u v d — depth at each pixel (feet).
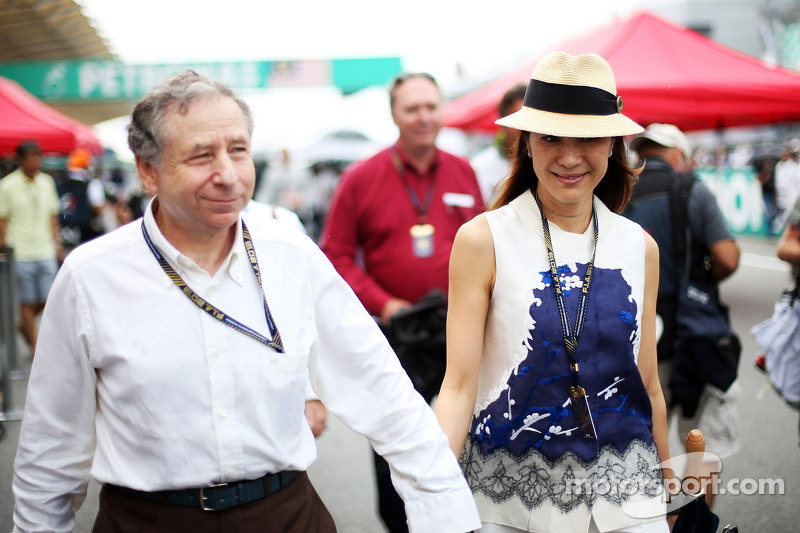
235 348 5.50
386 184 11.69
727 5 75.82
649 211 11.60
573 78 6.64
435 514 6.00
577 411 6.81
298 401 5.81
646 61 26.07
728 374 11.39
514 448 6.91
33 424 5.73
